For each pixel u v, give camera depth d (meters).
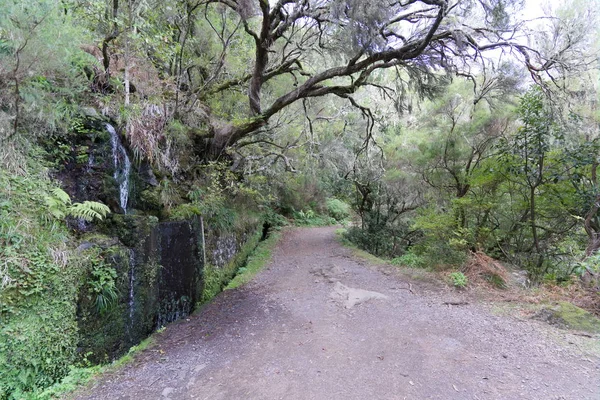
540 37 6.07
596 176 6.46
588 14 5.86
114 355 4.39
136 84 6.89
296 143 13.00
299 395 3.02
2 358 3.06
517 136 6.64
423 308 5.20
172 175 7.36
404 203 12.52
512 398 2.79
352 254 9.96
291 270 8.41
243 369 3.57
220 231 8.65
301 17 7.54
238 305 5.83
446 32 6.32
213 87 9.38
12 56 3.70
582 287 5.18
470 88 8.91
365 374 3.34
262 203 14.55
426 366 3.43
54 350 3.52
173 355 4.01
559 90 6.45
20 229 3.61
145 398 3.06
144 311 5.10
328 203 20.16
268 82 11.52
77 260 4.00
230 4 7.21
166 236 5.86
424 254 7.98
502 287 6.01
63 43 4.06
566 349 3.59
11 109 4.03
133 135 5.75
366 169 12.51
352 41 6.04
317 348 4.00
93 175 4.97
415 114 12.38
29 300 3.40
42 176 4.25
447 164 9.41
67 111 4.69
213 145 9.20
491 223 8.68
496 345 3.81
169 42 6.82
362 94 17.34
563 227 7.77
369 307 5.40
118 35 5.85
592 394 2.77
